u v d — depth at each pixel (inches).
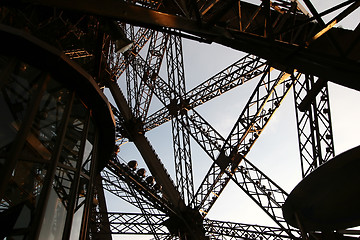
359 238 388.8
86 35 425.1
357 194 342.3
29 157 220.2
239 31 230.5
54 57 261.1
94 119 330.0
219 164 550.3
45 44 256.5
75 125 283.7
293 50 201.6
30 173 218.7
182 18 224.7
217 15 221.3
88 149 307.1
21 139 217.2
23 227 202.5
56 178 240.7
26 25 340.2
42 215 214.4
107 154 378.3
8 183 201.6
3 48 245.3
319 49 278.5
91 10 202.5
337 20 193.9
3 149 206.2
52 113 255.9
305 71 205.3
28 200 212.1
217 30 230.5
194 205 615.8
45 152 236.4
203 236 599.5
